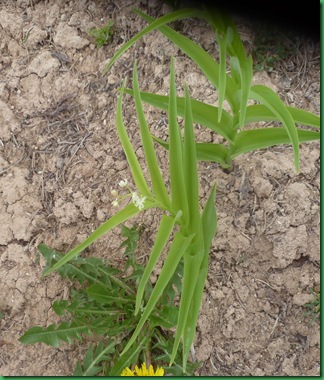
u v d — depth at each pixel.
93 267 0.61
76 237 0.67
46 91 0.71
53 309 0.61
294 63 0.66
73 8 0.72
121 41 0.70
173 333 0.63
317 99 0.65
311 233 0.62
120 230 0.66
